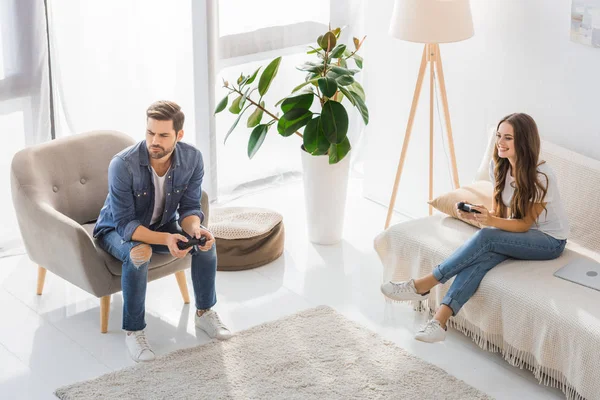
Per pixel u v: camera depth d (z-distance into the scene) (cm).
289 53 479
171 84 443
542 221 335
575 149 377
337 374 318
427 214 456
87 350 337
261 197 489
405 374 318
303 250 426
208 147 466
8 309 368
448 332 352
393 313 366
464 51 413
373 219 462
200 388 309
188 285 393
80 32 404
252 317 362
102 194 367
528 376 321
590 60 361
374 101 468
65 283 392
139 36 422
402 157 415
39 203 340
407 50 440
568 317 292
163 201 337
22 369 324
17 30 380
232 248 399
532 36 381
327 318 358
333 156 405
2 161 396
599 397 284
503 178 340
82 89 412
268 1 461
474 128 419
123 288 330
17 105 391
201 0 436
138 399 303
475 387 313
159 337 346
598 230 343
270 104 483
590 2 351
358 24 496
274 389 309
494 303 319
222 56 455
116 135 373
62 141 361
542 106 386
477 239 329
